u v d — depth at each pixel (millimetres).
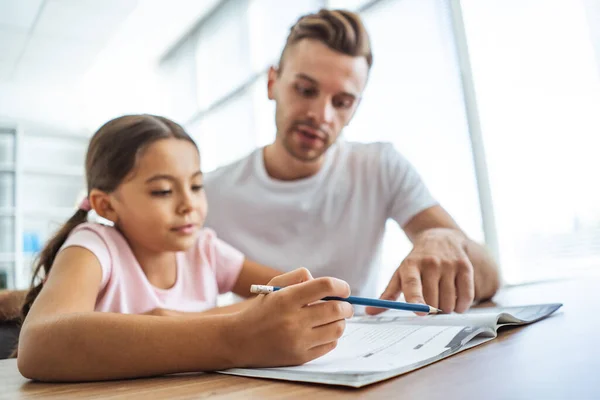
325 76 1045
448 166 2016
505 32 1889
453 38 2025
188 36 3912
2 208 3947
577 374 292
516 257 1828
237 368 388
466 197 1960
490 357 364
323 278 396
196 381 365
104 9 3127
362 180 1229
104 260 696
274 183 1213
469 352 392
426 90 2098
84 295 577
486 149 1924
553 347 378
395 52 2221
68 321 418
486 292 808
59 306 508
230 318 401
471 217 1945
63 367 403
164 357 389
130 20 3471
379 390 297
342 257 1195
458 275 672
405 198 1179
